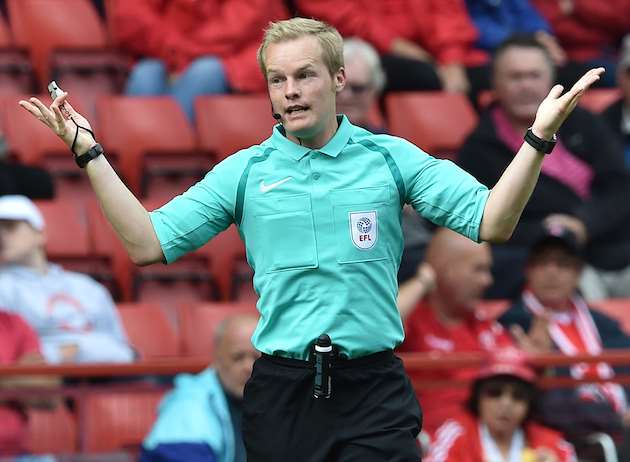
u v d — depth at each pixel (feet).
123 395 77.82
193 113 112.88
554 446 75.00
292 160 47.29
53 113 45.68
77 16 118.32
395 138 48.01
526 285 89.04
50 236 98.84
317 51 46.44
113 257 99.55
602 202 100.12
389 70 116.26
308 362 46.52
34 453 75.25
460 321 82.02
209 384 73.46
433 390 76.28
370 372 46.73
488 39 126.21
